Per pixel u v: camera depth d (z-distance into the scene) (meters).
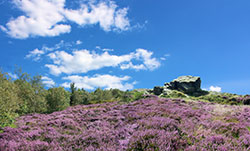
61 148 6.09
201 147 5.51
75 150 6.13
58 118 12.41
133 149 5.45
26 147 6.11
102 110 15.75
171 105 16.03
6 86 15.57
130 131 7.56
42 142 6.53
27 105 19.69
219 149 5.35
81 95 35.59
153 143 5.58
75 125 10.26
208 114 11.68
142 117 10.78
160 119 9.11
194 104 17.41
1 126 9.93
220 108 14.47
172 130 7.41
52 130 8.71
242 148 5.58
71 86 36.31
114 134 7.55
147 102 18.45
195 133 7.26
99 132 7.75
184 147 5.66
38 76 25.98
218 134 7.13
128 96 25.72
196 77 44.69
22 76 25.89
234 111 12.58
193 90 41.25
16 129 8.70
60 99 21.38
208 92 41.12
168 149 5.28
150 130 6.77
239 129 7.45
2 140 7.02
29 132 8.36
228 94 37.41
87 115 13.73
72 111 16.38
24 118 13.88
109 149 5.81
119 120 10.77
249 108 13.32
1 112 11.41
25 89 21.53
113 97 39.78
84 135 7.41
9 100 12.66
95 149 5.93
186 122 9.25
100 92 37.94
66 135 7.64
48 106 20.78
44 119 12.38
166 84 45.91
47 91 23.08
